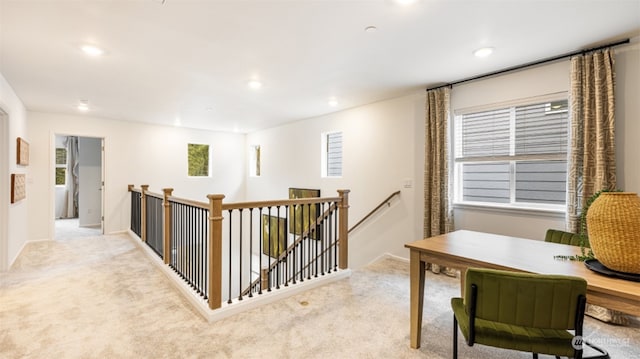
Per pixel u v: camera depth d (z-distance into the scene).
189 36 2.43
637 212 1.37
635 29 2.33
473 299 1.45
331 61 2.97
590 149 2.61
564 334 1.49
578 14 2.12
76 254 4.37
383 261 4.17
